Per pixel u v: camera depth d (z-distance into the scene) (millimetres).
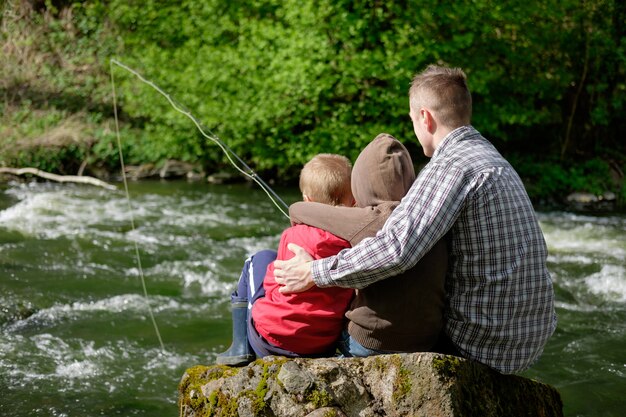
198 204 9773
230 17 11617
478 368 2568
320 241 2611
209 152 11711
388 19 10914
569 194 11539
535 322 2561
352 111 10914
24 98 13344
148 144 12156
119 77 13336
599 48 12141
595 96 12555
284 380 2578
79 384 4324
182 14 11789
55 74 13953
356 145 10711
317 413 2523
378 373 2566
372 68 10172
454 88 2549
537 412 2773
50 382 4328
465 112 2564
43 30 14602
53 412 3969
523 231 2480
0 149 11570
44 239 7477
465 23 10422
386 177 2625
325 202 2777
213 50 11133
